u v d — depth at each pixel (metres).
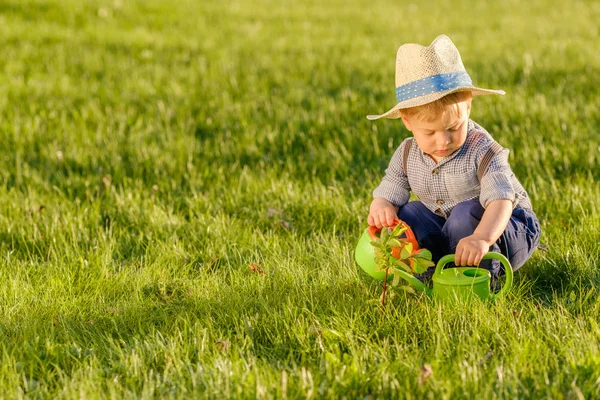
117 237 4.09
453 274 2.96
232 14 14.62
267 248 3.75
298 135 5.95
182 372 2.56
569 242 3.57
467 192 3.10
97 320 3.00
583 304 2.98
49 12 12.98
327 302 3.07
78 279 3.43
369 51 10.31
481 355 2.58
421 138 2.96
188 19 13.55
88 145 5.75
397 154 3.30
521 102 6.54
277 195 4.54
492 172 2.98
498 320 2.78
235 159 5.48
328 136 5.90
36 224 4.12
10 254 3.77
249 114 6.68
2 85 7.77
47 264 3.63
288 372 2.56
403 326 2.80
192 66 9.09
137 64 9.31
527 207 3.23
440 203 3.20
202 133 6.28
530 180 4.66
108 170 5.23
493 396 2.29
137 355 2.65
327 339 2.73
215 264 3.66
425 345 2.69
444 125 2.88
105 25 12.34
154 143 5.73
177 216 4.30
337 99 7.25
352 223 4.11
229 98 7.30
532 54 9.47
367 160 5.36
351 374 2.46
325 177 5.01
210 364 2.57
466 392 2.34
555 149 5.05
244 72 8.70
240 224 4.17
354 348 2.64
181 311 3.05
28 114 6.69
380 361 2.54
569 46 10.18
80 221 4.14
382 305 2.92
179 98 7.34
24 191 4.78
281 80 8.22
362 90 7.59
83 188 4.86
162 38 11.32
